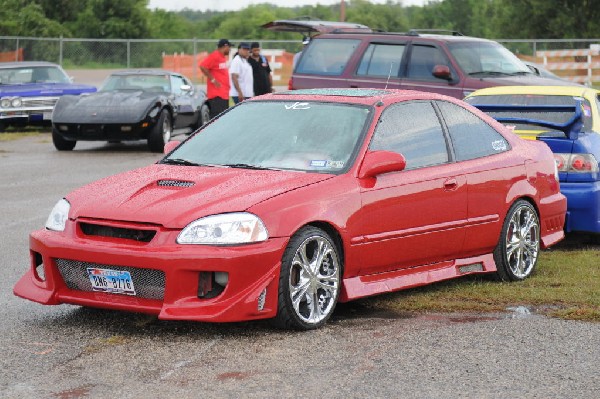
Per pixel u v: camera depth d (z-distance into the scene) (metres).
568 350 6.01
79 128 18.72
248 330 6.47
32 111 23.22
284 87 36.94
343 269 6.79
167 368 5.62
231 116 7.70
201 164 7.20
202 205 6.31
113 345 6.11
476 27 76.31
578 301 7.31
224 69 19.80
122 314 6.91
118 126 18.56
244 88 20.28
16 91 23.11
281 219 6.30
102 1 64.06
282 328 6.46
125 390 5.23
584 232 9.89
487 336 6.34
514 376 5.50
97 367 5.64
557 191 8.77
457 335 6.36
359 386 5.30
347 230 6.71
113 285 6.32
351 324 6.68
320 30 22.88
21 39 37.34
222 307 6.09
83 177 15.16
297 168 6.95
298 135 7.23
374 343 6.16
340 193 6.72
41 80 24.31
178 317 6.05
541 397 5.15
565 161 9.69
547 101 10.50
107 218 6.37
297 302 6.41
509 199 8.06
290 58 36.88
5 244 9.72
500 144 8.23
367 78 16.33
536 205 8.40
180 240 6.14
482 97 10.80
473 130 8.02
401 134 7.37
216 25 75.00
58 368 5.62
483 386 5.32
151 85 20.42
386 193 6.99
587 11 48.47
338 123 7.25
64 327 6.55
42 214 11.61
